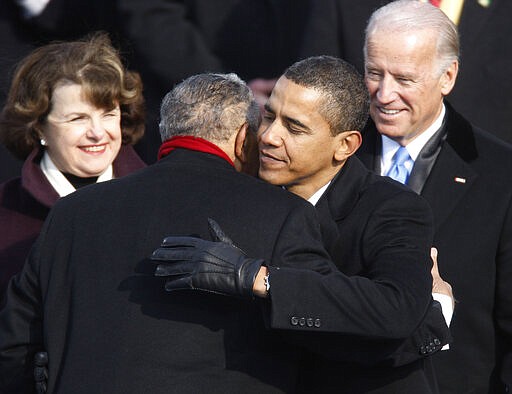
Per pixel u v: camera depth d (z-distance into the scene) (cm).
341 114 1299
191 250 1195
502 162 1670
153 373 1214
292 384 1270
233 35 2058
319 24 1980
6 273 1582
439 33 1609
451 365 1639
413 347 1298
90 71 1562
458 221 1644
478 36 1978
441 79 1633
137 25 2045
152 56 2044
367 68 1638
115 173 1647
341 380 1338
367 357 1266
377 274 1268
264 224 1251
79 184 1628
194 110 1303
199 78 1323
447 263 1633
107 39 1611
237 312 1239
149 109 2078
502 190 1650
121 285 1253
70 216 1310
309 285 1209
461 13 1969
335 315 1210
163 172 1295
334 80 1298
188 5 2066
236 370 1230
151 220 1266
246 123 1310
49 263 1306
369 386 1333
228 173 1285
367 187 1354
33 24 2106
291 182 1337
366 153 1697
